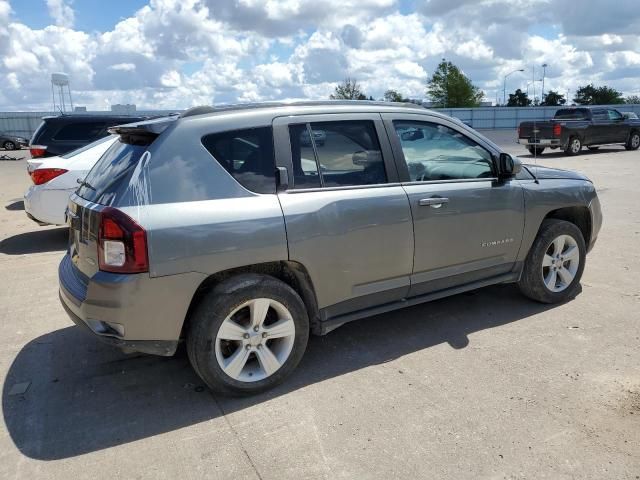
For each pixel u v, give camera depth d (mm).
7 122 49406
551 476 2615
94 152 7730
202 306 3205
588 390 3375
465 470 2678
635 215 8844
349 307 3801
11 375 3814
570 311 4715
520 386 3455
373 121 3885
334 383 3588
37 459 2850
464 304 4969
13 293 5641
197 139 3266
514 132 47219
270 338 3445
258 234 3256
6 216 10383
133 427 3135
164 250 3020
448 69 86375
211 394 3494
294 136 3553
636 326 4355
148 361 4004
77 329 4641
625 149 23250
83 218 3268
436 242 4047
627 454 2754
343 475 2668
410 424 3080
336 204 3564
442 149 4191
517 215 4473
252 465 2764
